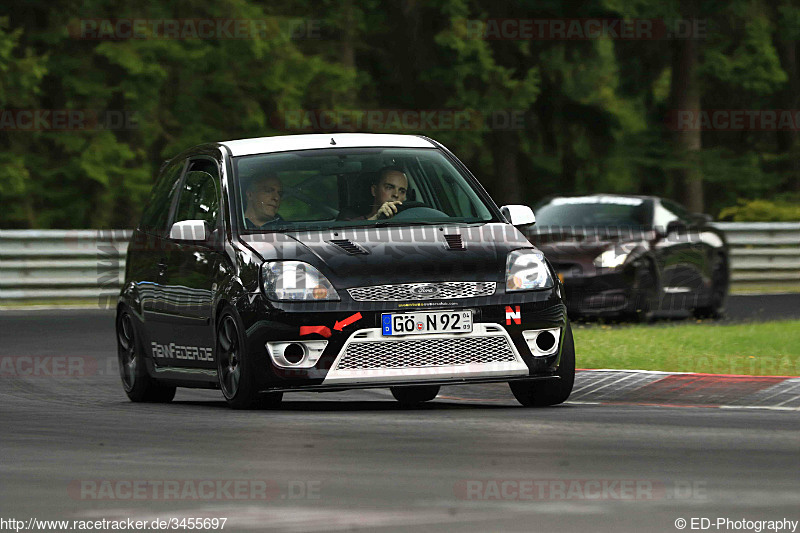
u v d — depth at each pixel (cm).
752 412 2786
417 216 3089
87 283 7019
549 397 2980
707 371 3459
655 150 12812
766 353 3806
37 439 2430
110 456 2198
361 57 11562
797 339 4150
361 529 1596
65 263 6975
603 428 2477
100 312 6356
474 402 3212
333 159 3167
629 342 4091
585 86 12519
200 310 3066
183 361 3183
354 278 2828
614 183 13050
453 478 1938
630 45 12412
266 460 2123
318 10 10919
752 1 12431
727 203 13238
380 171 3139
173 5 9706
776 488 1839
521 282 2905
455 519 1645
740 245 7906
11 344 4941
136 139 9688
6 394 3519
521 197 12731
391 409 2983
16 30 8944
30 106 9344
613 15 11650
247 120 9994
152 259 3362
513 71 11188
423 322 2819
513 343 2866
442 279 2850
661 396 3116
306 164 3147
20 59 8956
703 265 5888
